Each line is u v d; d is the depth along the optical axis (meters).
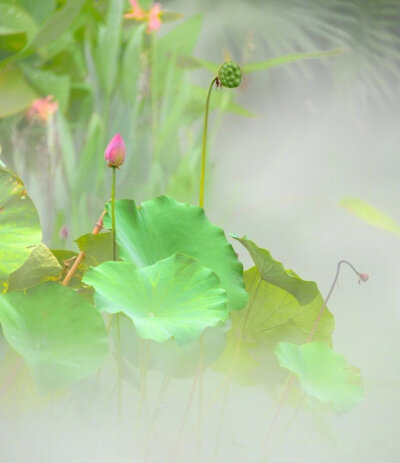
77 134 23.61
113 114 22.95
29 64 24.56
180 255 6.85
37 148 20.06
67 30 22.88
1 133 21.05
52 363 6.64
